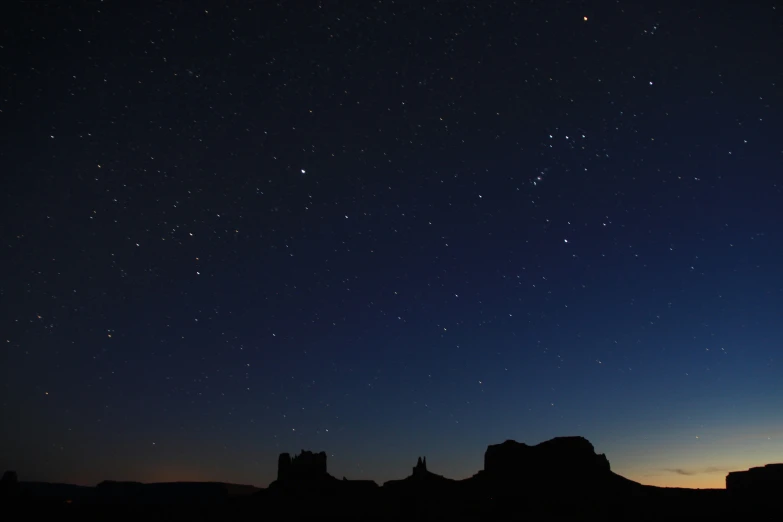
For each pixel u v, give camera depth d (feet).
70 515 144.77
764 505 145.38
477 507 160.76
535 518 146.82
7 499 152.66
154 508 158.51
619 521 141.59
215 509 161.48
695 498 160.66
